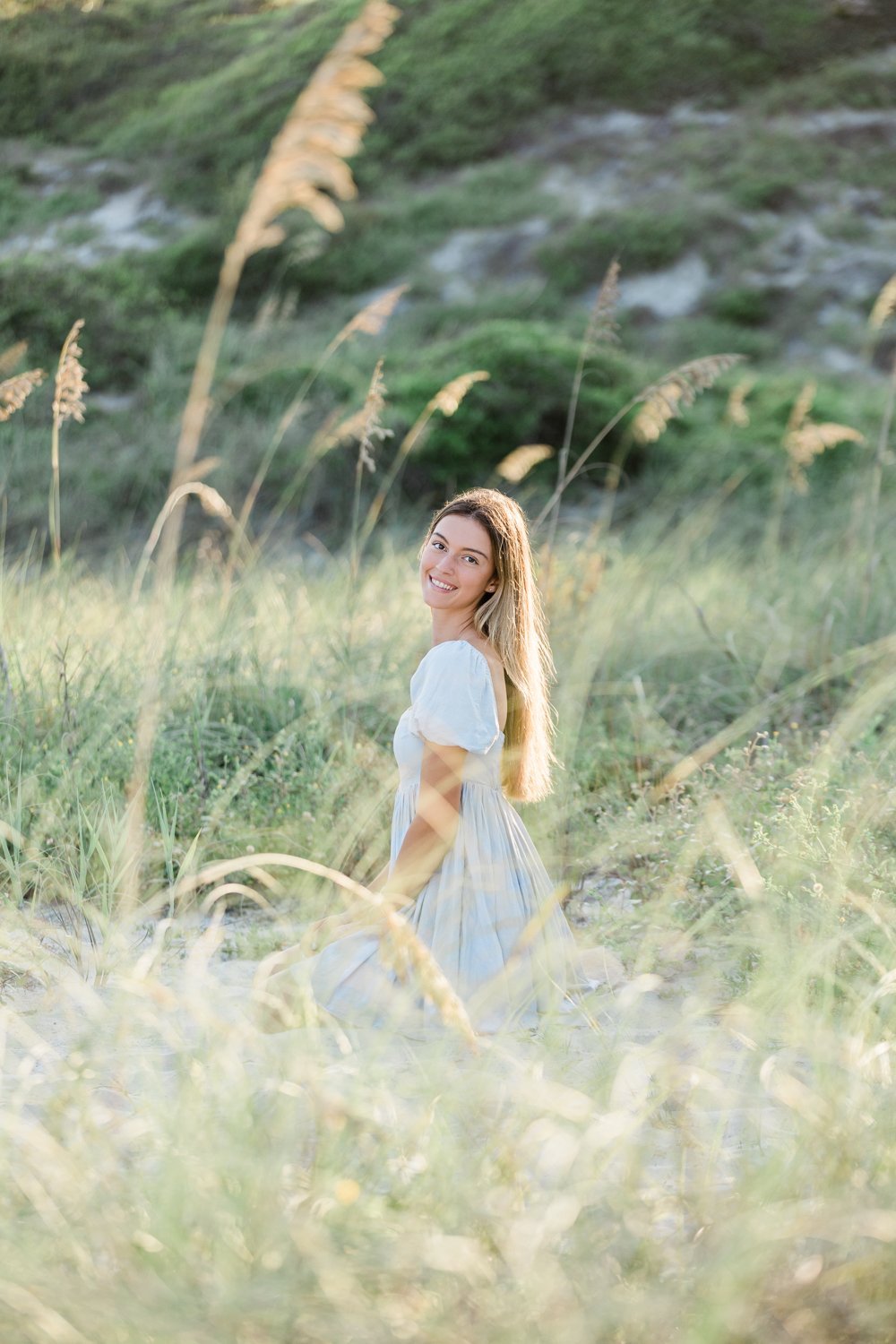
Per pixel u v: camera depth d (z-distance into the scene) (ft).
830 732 16.93
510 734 12.59
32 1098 9.41
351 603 20.85
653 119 81.05
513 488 47.01
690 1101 8.35
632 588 22.94
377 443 46.88
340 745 17.60
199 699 18.45
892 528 26.78
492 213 72.54
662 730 18.88
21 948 12.00
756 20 86.02
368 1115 7.77
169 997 8.77
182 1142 7.38
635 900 14.20
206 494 10.91
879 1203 7.15
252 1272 6.55
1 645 16.83
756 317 65.67
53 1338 5.92
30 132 83.46
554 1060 9.17
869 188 74.43
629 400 50.47
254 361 54.13
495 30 86.94
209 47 90.63
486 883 11.66
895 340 62.34
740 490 45.42
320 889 14.65
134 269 65.82
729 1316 6.35
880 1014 9.93
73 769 15.28
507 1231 6.93
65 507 42.47
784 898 12.03
